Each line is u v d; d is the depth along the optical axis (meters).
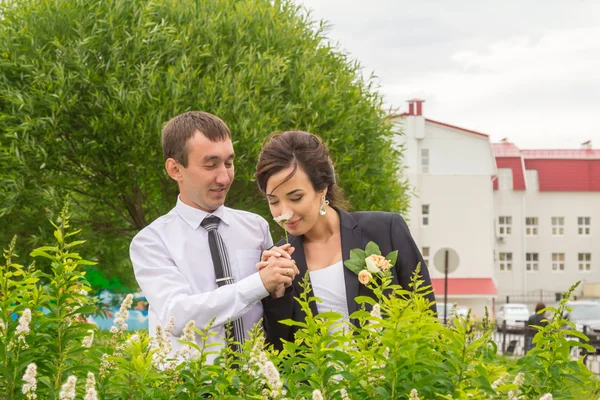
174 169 3.26
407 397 2.28
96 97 12.20
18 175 12.34
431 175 45.25
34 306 2.55
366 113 13.73
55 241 12.67
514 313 35.97
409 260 3.19
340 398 2.30
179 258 3.19
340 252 3.20
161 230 3.27
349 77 13.84
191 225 3.25
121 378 2.45
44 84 12.17
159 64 12.61
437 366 2.28
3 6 12.81
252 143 11.80
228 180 3.23
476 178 45.28
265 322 3.21
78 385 2.49
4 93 12.20
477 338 2.45
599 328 20.94
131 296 2.77
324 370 2.31
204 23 12.85
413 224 45.00
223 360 2.47
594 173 56.56
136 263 3.22
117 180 12.77
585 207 56.16
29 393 2.30
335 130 12.98
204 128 3.17
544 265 56.16
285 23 13.70
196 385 2.38
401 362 2.27
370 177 13.65
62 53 12.42
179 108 11.98
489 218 45.19
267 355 2.48
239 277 3.26
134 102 11.99
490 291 44.12
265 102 12.56
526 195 56.38
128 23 12.79
